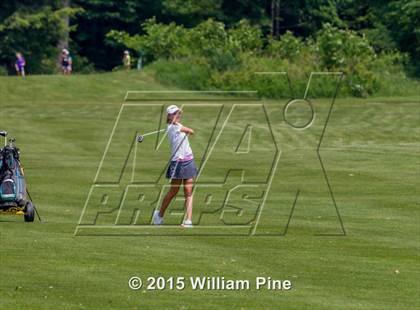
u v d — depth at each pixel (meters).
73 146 85.06
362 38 149.75
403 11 170.62
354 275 35.75
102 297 32.38
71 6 198.88
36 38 185.38
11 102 123.06
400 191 57.00
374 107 118.06
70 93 131.88
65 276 34.84
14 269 35.72
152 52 158.62
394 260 38.22
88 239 41.47
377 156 76.56
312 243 41.41
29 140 89.12
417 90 142.50
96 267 36.22
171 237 42.44
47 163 71.81
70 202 52.28
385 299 32.59
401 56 154.38
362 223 46.38
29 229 43.56
